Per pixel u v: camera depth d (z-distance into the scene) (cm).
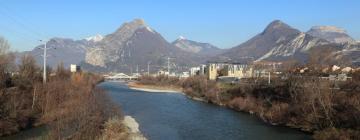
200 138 7012
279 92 10500
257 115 10075
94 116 6938
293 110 8519
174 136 7188
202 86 16588
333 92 8162
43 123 7512
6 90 7712
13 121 6769
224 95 13638
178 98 15750
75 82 13525
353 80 8994
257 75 17300
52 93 9019
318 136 6656
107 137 6281
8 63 10331
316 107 7794
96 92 11250
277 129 7888
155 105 12619
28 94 8362
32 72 10119
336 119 7025
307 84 8962
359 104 6719
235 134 7369
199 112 10831
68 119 5891
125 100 14200
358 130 6234
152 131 7656
